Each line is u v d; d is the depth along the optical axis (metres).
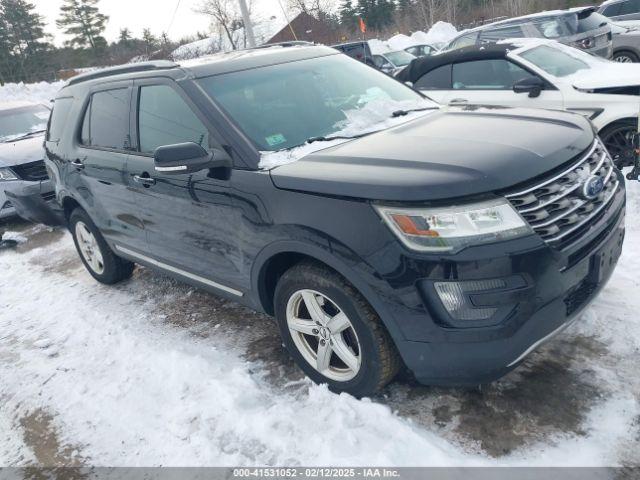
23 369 3.96
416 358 2.56
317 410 2.95
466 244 2.35
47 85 20.70
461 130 3.03
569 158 2.64
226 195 3.13
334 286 2.73
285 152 3.12
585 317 3.36
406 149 2.81
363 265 2.52
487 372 2.48
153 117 3.79
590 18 9.98
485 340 2.39
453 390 2.95
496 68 6.58
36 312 4.99
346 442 2.67
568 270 2.50
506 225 2.36
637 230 4.51
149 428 3.06
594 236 2.62
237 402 3.10
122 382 3.55
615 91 5.71
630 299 3.47
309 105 3.62
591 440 2.49
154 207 3.81
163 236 3.88
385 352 2.70
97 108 4.50
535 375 2.95
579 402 2.72
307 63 4.03
